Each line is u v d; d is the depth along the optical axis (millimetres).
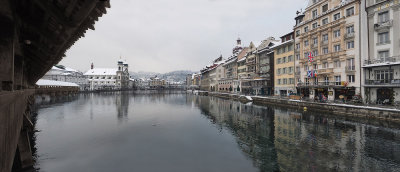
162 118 28016
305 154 12906
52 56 8367
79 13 4211
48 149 14352
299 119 23875
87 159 12625
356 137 15898
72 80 91000
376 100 25828
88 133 19078
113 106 42562
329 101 29312
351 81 28969
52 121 24781
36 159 12445
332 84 31453
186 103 50750
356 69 28188
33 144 15438
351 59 29141
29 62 10492
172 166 11648
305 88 37750
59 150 14172
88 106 41500
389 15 25016
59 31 5285
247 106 39531
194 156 13195
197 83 145750
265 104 41156
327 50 33469
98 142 16188
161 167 11516
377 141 14844
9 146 4094
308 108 29547
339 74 30766
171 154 13602
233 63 73375
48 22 4996
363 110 22109
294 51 41000
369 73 26812
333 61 31969
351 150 13242
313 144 14727
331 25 31984
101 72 137375
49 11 4230
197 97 76375
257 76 53781
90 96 76375
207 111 35000
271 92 49594
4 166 3631
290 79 42281
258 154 13289
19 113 5984
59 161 12219
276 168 11102
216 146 15211
